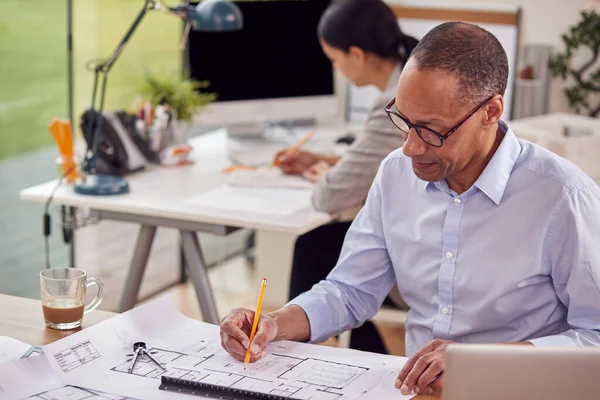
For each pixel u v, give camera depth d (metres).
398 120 1.66
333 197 2.76
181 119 3.43
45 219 2.95
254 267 4.64
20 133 5.22
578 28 4.02
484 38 1.63
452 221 1.81
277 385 1.51
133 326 1.71
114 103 4.06
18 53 5.31
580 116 3.88
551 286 1.77
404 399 1.48
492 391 1.28
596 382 1.26
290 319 1.80
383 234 1.94
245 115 3.73
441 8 4.31
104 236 3.93
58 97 5.31
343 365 1.61
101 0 3.96
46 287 1.70
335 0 3.88
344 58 2.85
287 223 2.68
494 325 1.80
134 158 3.23
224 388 1.47
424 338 1.90
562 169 1.77
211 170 3.31
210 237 4.70
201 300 3.00
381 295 1.98
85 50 3.95
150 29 4.18
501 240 1.77
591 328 1.68
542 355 1.28
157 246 4.23
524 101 4.14
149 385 1.50
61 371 1.53
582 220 1.72
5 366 1.51
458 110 1.61
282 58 3.78
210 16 3.13
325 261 3.00
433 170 1.68
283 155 3.33
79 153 3.29
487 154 1.77
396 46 2.79
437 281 1.85
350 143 3.67
